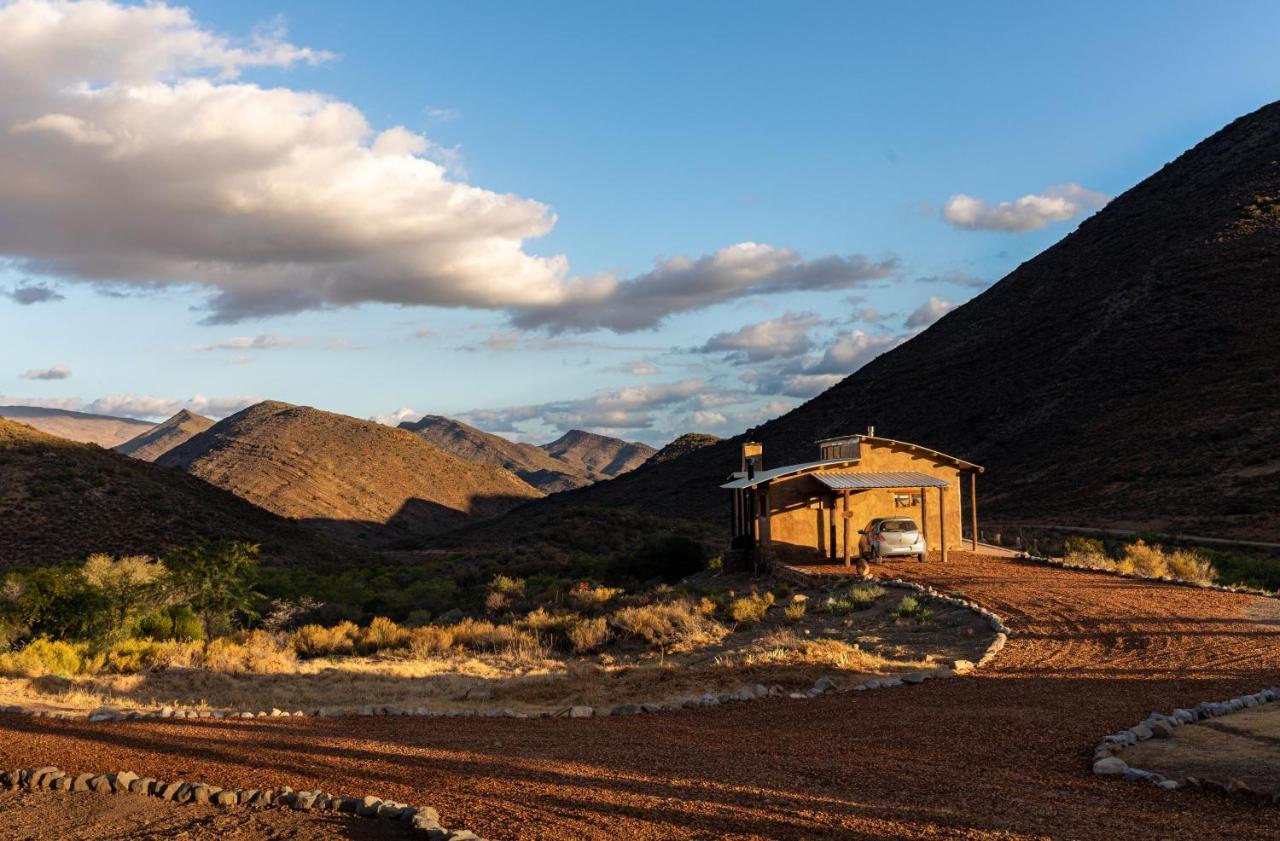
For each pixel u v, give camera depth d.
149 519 62.97
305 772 8.95
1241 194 89.25
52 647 22.83
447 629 26.70
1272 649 14.27
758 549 32.53
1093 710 10.59
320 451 167.38
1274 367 65.19
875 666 15.09
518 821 6.92
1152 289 83.88
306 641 26.34
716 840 6.27
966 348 101.62
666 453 150.62
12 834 7.38
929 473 33.09
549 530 73.62
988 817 6.62
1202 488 54.03
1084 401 75.12
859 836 6.25
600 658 21.48
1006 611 19.39
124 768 9.40
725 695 13.23
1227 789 7.14
